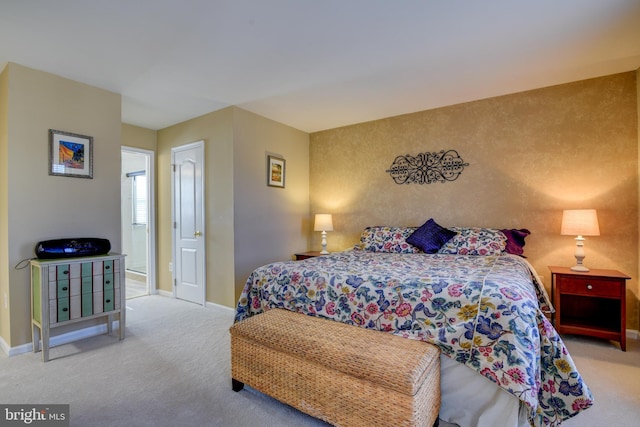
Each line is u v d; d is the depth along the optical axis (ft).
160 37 7.07
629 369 7.11
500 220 10.69
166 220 14.03
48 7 5.97
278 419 5.50
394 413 4.43
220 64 8.38
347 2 5.92
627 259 8.98
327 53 7.84
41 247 7.96
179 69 8.63
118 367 7.34
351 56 8.00
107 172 9.81
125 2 5.86
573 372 4.95
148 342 8.81
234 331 6.25
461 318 5.25
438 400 5.24
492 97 10.80
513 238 10.03
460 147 11.37
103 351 8.22
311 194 15.11
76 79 9.12
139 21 6.47
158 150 14.38
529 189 10.25
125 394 6.23
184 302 12.91
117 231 10.00
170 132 13.75
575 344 8.48
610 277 8.10
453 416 5.35
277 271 7.59
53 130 8.70
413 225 12.32
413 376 4.33
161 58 8.02
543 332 5.16
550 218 9.93
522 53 7.85
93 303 8.43
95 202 9.52
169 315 11.23
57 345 8.59
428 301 5.56
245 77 9.17
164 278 14.16
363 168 13.56
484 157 10.96
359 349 5.07
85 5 5.92
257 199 12.40
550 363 5.10
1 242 8.30
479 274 6.50
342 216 14.15
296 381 5.44
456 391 5.32
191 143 12.79
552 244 9.91
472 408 5.19
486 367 4.85
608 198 9.19
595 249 9.34
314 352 5.18
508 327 4.84
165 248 14.08
